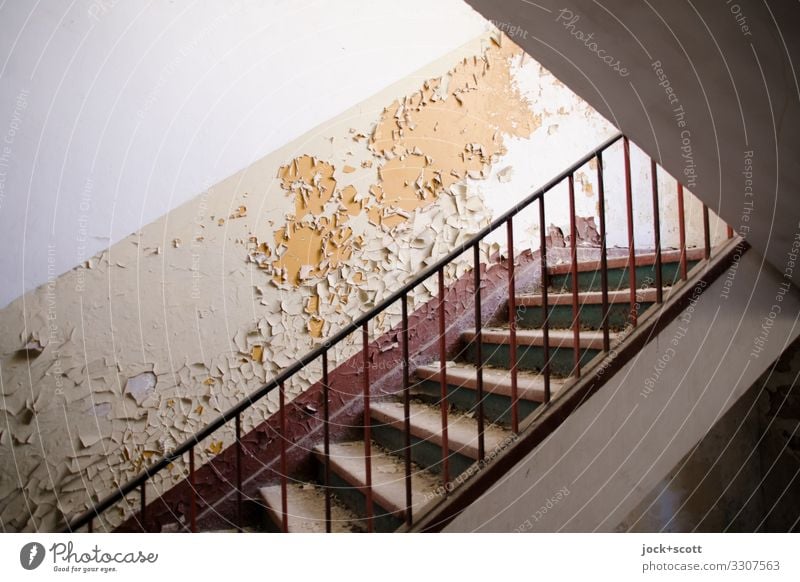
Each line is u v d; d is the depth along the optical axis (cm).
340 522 232
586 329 256
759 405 330
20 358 231
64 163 240
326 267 287
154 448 251
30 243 234
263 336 274
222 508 263
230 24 273
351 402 291
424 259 308
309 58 289
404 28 312
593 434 195
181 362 258
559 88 350
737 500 324
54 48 240
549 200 340
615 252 354
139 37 255
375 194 299
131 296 251
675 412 205
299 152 285
